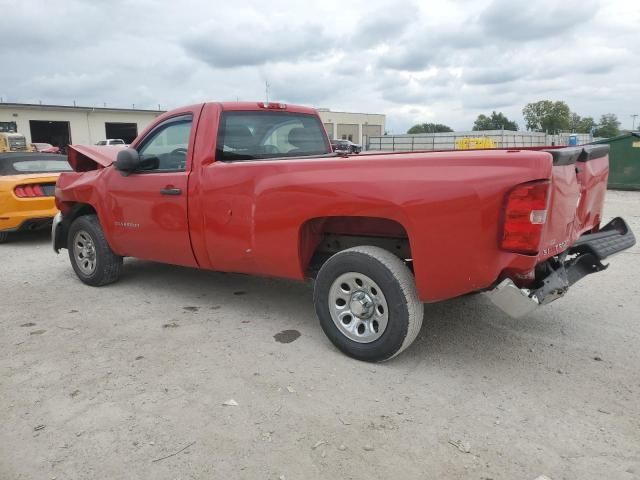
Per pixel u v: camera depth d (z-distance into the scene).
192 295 5.33
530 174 2.92
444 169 3.15
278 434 2.84
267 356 3.83
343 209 3.52
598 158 4.14
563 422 2.92
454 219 3.11
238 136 4.64
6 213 8.02
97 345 4.07
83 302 5.16
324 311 3.81
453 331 4.27
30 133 56.00
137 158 4.76
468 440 2.77
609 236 4.14
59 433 2.87
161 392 3.30
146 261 6.84
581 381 3.39
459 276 3.19
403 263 3.52
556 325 4.38
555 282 3.31
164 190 4.64
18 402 3.20
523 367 3.60
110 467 2.58
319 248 4.20
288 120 5.19
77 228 5.71
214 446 2.74
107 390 3.33
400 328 3.45
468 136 60.50
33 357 3.85
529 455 2.63
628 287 5.44
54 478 2.50
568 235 3.57
